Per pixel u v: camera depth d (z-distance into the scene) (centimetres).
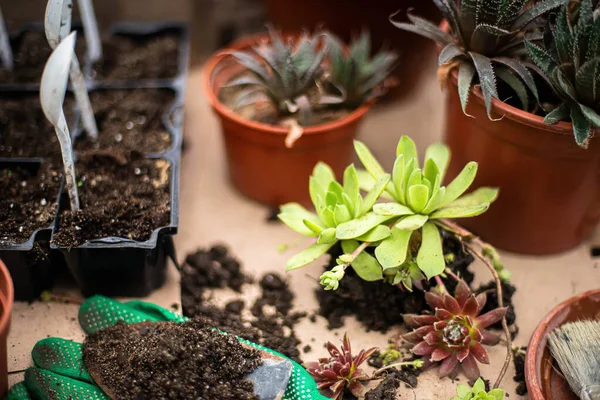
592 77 44
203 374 42
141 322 46
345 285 48
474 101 47
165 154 53
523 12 47
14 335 47
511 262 53
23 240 47
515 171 49
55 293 49
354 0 59
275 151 53
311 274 52
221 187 58
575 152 46
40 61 60
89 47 59
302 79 53
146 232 47
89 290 49
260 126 51
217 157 61
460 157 52
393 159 60
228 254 53
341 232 45
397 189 47
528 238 52
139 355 43
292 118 54
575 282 52
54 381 43
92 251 46
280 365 43
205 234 55
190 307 49
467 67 47
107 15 70
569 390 43
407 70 63
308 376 44
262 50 53
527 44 45
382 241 45
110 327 46
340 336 48
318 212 47
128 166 52
